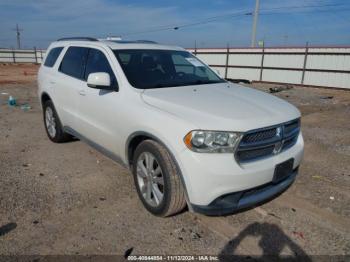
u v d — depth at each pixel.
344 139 6.52
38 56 47.56
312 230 3.22
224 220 3.35
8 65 41.50
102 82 3.69
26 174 4.46
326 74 18.59
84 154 5.28
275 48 20.61
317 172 4.70
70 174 4.47
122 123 3.60
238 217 3.42
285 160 3.18
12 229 3.14
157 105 3.29
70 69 5.02
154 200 3.35
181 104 3.21
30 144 5.84
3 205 3.58
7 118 8.14
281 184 3.31
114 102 3.74
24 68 36.25
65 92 4.92
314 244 3.00
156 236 3.06
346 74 17.75
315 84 19.20
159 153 3.09
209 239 3.04
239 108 3.17
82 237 3.03
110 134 3.90
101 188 4.05
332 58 18.17
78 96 4.54
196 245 2.94
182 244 2.95
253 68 22.17
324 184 4.29
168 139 2.96
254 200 3.06
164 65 4.32
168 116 3.04
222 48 23.62
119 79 3.84
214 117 2.90
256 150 2.98
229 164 2.79
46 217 3.36
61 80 5.07
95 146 4.42
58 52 5.60
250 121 2.91
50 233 3.08
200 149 2.79
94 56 4.48
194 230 3.17
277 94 14.98
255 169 2.90
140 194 3.54
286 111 3.36
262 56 21.44
